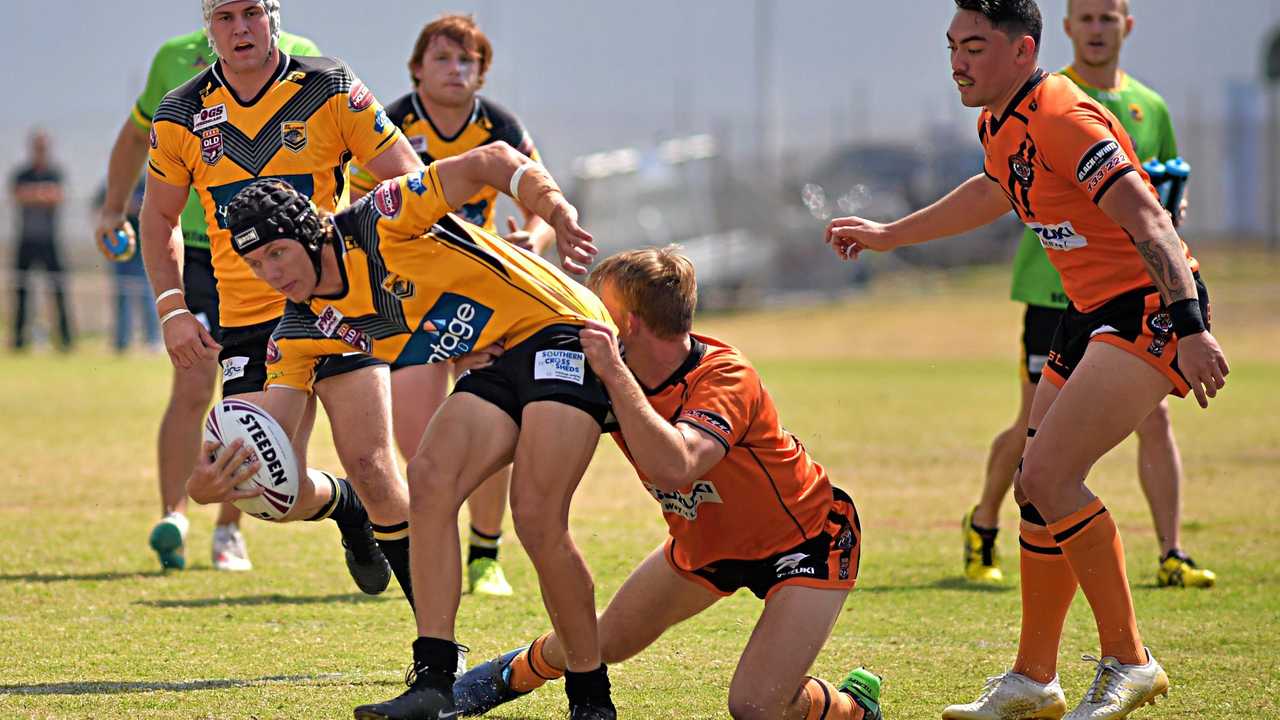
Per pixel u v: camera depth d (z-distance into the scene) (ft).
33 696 52.21
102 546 84.58
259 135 57.88
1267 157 372.58
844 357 249.75
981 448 134.82
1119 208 49.52
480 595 73.05
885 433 145.69
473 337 48.44
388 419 58.34
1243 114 382.83
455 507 47.44
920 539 91.20
